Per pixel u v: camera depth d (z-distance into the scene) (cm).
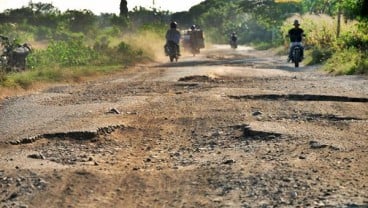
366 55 2502
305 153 862
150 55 4062
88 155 898
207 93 1611
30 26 8581
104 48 3653
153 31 5438
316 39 4100
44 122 1195
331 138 964
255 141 967
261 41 8994
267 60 3600
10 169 787
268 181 708
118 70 2758
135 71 2756
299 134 996
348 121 1132
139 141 1016
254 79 2058
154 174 773
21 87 1908
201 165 816
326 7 4853
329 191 659
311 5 5122
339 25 3728
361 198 629
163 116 1245
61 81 2189
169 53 3734
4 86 1834
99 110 1343
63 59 2881
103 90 1834
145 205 642
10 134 1073
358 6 3130
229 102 1423
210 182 721
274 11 8125
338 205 605
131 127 1126
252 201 636
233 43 6969
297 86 1752
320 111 1245
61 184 719
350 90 1605
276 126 1064
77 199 664
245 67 2762
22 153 906
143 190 700
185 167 812
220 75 2223
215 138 1009
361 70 2189
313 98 1469
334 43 3216
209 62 3341
